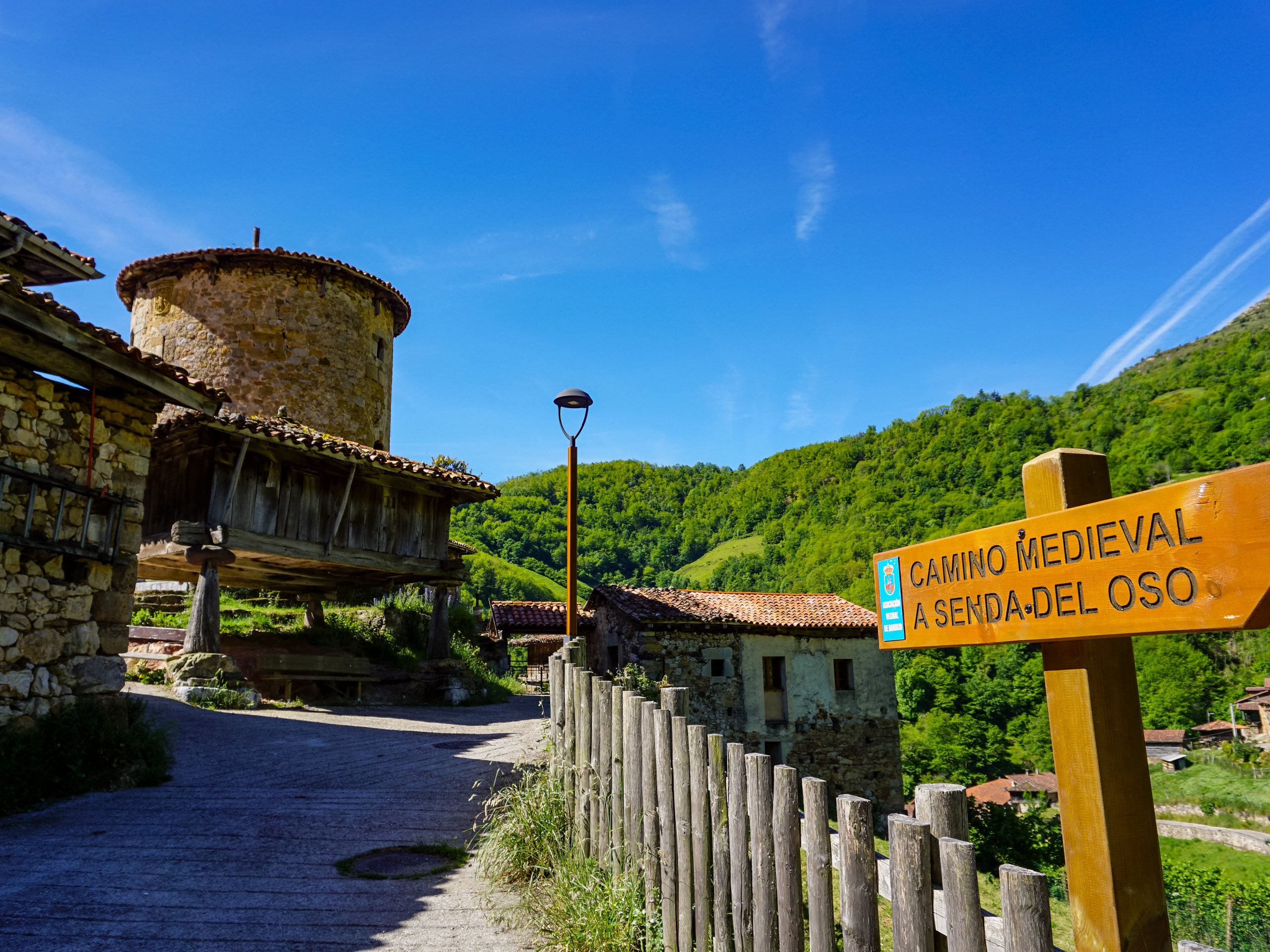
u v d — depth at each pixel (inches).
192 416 407.5
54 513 266.4
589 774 161.9
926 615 88.9
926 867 71.6
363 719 428.8
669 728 126.7
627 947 122.6
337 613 647.8
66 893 157.0
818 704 769.6
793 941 90.0
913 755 2031.3
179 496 452.4
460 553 661.9
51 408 269.7
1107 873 64.4
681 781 120.0
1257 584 51.4
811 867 86.9
